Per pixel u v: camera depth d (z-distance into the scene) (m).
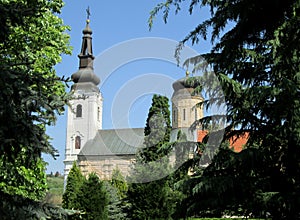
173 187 8.87
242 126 9.27
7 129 4.92
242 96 8.82
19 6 5.69
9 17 5.61
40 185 11.55
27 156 5.41
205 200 8.45
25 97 5.22
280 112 8.22
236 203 8.34
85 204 19.25
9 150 5.25
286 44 8.04
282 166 8.89
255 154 8.23
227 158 8.30
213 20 9.79
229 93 8.91
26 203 5.66
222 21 9.55
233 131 9.50
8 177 6.38
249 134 9.28
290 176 8.52
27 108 5.26
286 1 8.91
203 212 9.24
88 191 19.48
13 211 5.40
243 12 9.23
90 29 42.91
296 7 8.10
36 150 5.26
